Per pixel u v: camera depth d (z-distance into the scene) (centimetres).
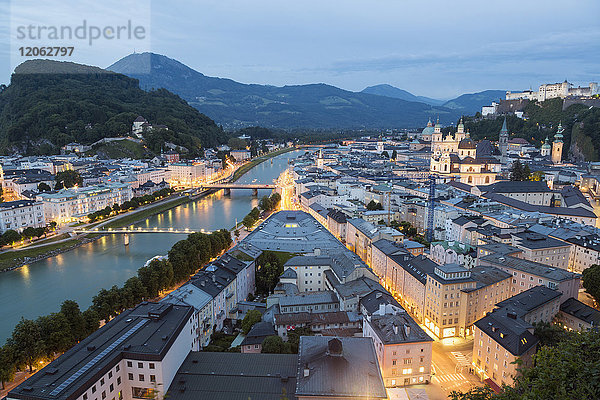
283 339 15838
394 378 13212
